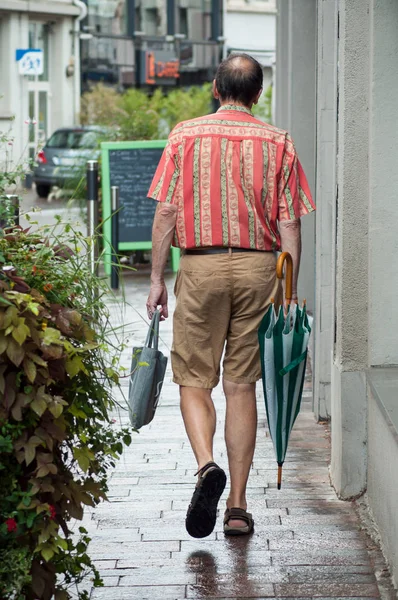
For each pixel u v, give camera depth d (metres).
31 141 10.80
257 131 6.91
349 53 7.38
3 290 4.62
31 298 4.63
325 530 7.14
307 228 13.59
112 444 5.50
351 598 6.09
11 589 4.50
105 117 26.66
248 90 6.99
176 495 7.83
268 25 69.50
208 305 6.96
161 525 7.23
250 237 6.88
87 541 5.25
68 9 57.91
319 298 9.62
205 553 6.75
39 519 4.62
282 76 17.88
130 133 22.08
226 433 7.16
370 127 7.36
